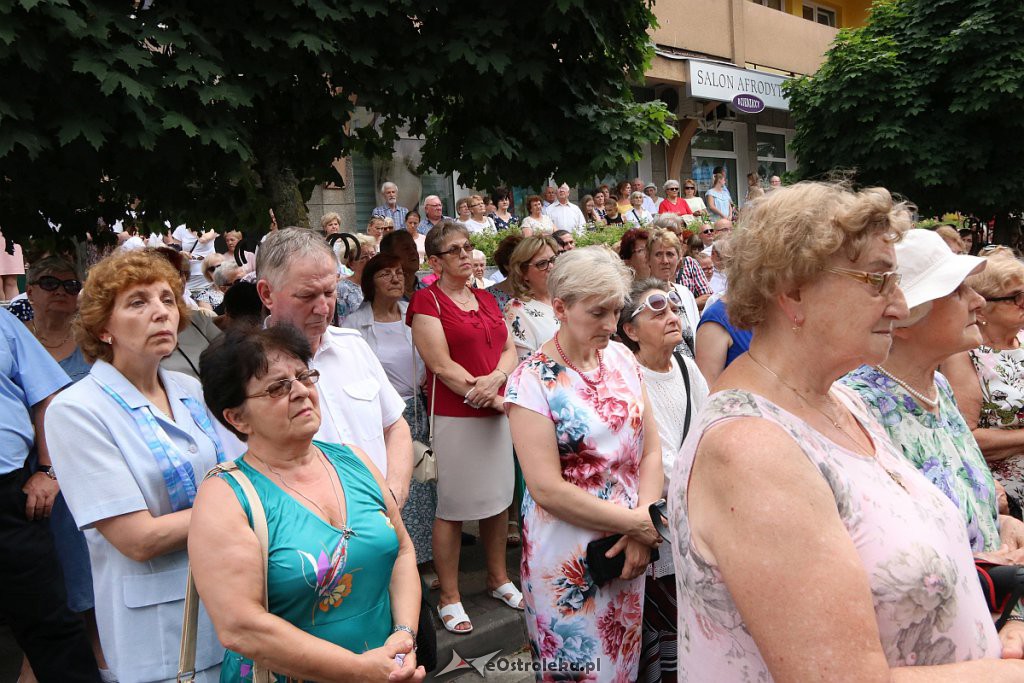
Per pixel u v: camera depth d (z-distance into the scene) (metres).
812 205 1.33
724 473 1.23
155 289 2.39
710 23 15.09
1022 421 2.76
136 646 2.19
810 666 1.10
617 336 3.47
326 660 1.79
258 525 1.84
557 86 4.17
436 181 11.43
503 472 3.96
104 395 2.30
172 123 3.00
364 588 1.97
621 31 4.24
